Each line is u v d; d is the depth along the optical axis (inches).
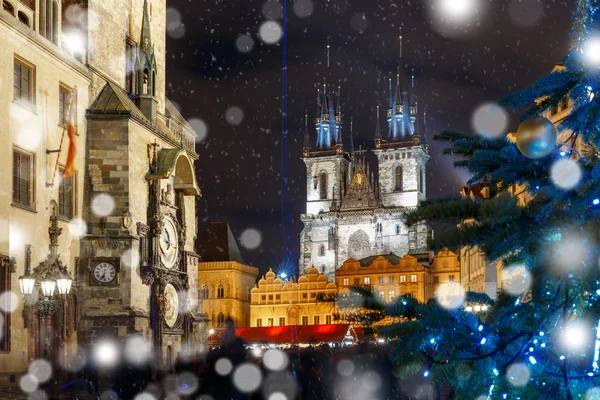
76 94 1872.5
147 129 2049.7
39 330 1616.6
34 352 1584.6
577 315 229.0
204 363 1706.4
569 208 215.2
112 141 1923.0
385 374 896.9
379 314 248.8
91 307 1863.9
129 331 1850.4
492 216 207.8
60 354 1705.2
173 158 2080.5
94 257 1876.2
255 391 1457.9
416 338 240.2
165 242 2155.5
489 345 242.7
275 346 4099.4
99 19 2003.0
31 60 1651.1
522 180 263.6
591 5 247.0
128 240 1893.5
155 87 2369.6
